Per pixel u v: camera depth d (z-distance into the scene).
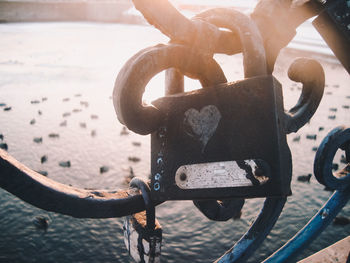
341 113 6.52
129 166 4.25
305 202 3.45
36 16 25.83
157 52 0.55
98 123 5.87
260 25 0.70
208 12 0.70
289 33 0.73
